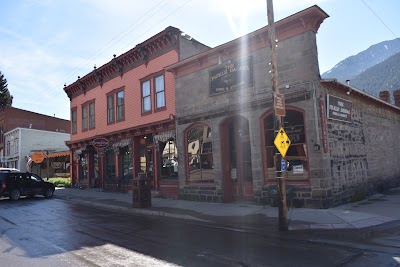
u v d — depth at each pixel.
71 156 29.09
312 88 11.78
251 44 13.78
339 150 12.73
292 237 8.51
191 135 16.53
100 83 24.70
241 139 14.87
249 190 14.55
